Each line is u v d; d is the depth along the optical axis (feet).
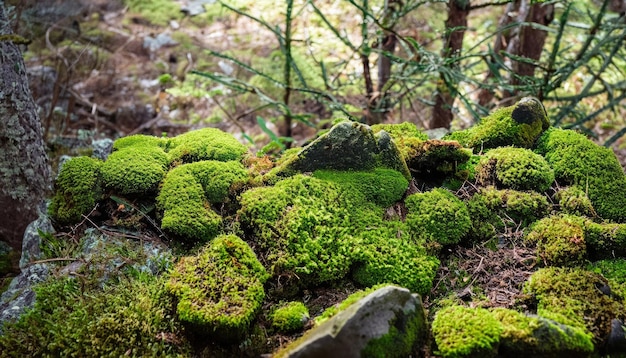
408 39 7.43
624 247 5.25
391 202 5.59
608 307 4.78
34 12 12.42
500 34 9.57
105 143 6.48
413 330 4.54
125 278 5.10
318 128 9.64
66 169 5.71
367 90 8.86
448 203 5.52
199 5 15.75
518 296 4.99
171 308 4.87
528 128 6.13
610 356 4.65
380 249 5.23
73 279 5.11
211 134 6.25
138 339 4.75
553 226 5.40
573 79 11.91
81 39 13.30
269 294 5.06
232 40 14.14
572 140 5.98
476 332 4.58
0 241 7.10
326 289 5.15
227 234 5.37
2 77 6.77
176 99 12.20
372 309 4.44
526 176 5.73
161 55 13.62
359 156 5.71
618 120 11.28
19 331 4.85
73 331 4.76
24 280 5.33
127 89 12.55
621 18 8.22
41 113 10.74
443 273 5.28
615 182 5.73
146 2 15.43
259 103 11.93
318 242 5.20
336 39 12.84
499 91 10.44
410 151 5.95
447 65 7.70
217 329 4.69
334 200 5.47
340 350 4.35
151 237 5.44
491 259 5.34
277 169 5.74
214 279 4.92
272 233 5.26
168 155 5.99
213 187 5.60
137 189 5.62
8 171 6.99
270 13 13.75
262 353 4.75
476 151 6.21
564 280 4.98
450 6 7.95
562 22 7.25
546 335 4.55
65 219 5.54
